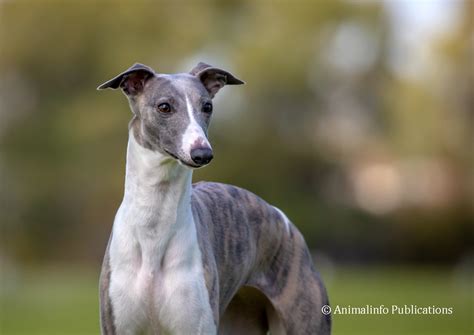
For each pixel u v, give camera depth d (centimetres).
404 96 3158
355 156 3306
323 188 3412
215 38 3312
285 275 650
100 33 3412
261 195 3325
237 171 3266
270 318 661
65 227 3394
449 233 3250
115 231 571
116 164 3297
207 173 3212
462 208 3191
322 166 3350
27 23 3425
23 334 1261
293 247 659
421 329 1239
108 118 3266
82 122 3291
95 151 3322
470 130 3148
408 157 3200
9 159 3400
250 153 3288
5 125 3425
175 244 564
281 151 3297
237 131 3244
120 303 561
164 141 552
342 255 3419
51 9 3406
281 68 3161
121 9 3362
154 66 3297
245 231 627
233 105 3228
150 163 559
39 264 3394
